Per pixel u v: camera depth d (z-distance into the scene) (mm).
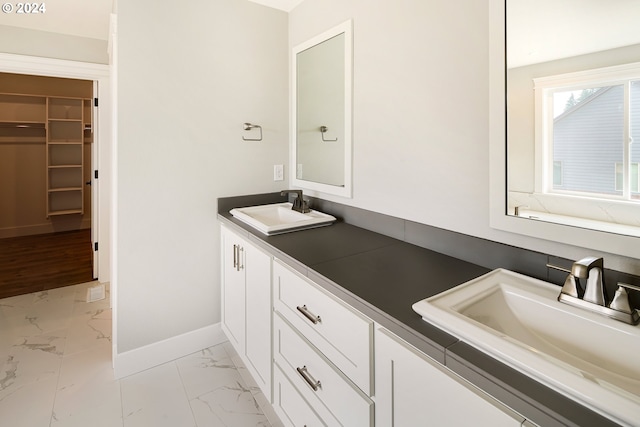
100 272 3291
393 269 1246
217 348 2242
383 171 1688
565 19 992
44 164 5031
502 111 1152
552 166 1045
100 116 3076
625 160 895
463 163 1325
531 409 599
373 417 983
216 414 1686
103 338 2357
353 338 1032
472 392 694
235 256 1939
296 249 1479
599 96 933
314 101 2146
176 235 2072
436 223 1447
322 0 2016
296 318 1349
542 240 1109
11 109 4715
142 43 1872
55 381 1896
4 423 1588
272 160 2395
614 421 540
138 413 1676
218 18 2096
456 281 1134
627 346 780
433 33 1394
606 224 945
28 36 2652
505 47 1132
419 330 821
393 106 1601
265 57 2291
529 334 945
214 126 2139
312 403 1263
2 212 4812
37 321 2576
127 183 1896
